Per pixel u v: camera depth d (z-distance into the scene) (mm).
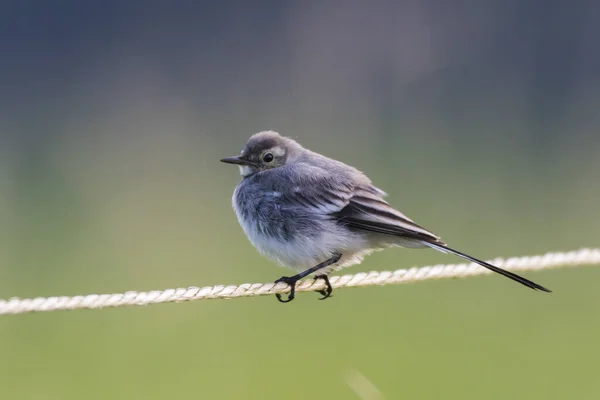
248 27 23641
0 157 18281
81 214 15539
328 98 22297
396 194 15766
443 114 20797
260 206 8328
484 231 14453
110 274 13266
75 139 19531
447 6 23172
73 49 23172
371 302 12555
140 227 15180
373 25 23453
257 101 22219
